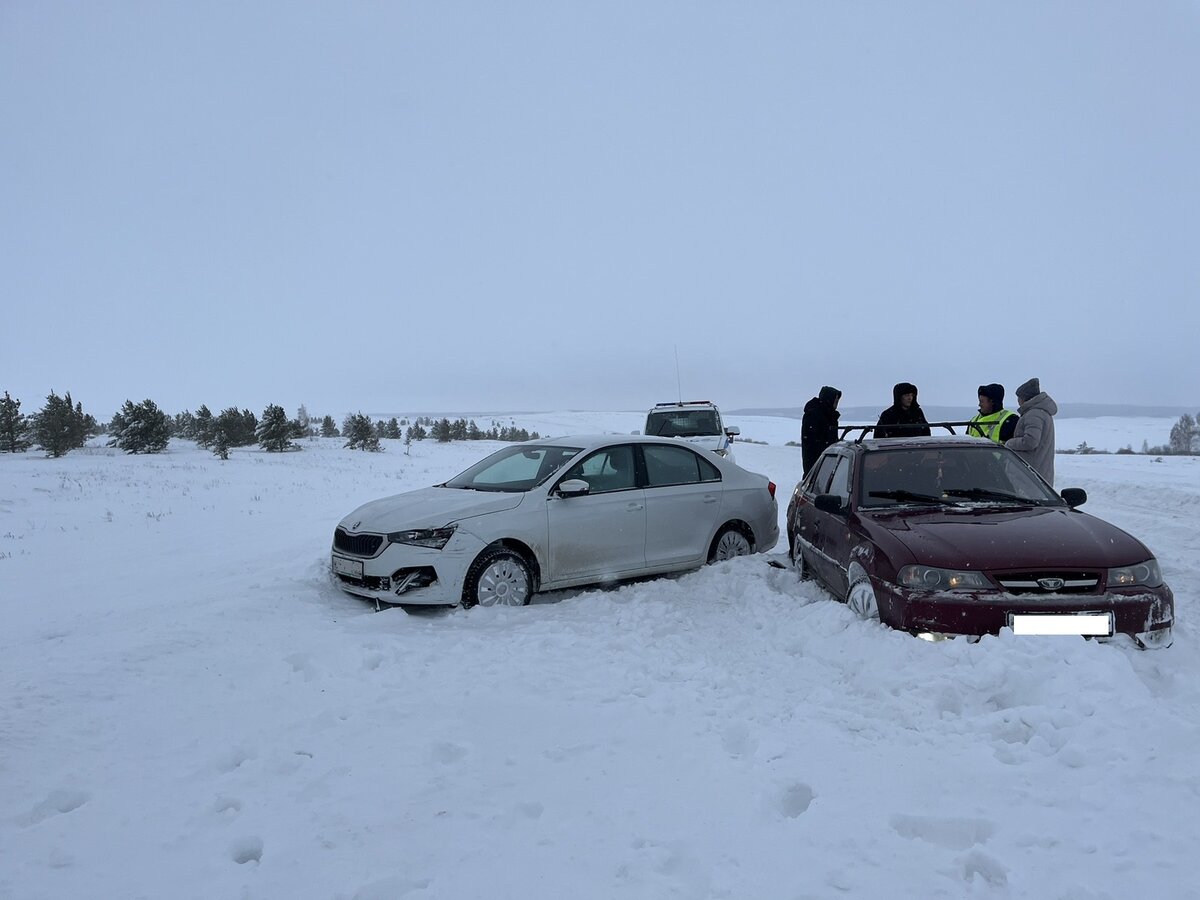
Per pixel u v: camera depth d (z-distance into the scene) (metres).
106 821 3.24
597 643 5.51
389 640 5.57
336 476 26.05
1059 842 2.85
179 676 4.93
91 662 5.15
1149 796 3.11
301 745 3.93
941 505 6.05
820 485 7.45
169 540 12.60
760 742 3.79
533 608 6.66
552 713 4.25
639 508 7.48
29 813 3.33
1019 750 3.58
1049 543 4.99
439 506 6.91
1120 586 4.75
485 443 58.41
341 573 6.99
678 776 3.47
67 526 14.23
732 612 6.39
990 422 8.33
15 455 32.69
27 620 7.31
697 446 8.20
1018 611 4.65
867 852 2.84
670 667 4.99
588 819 3.13
